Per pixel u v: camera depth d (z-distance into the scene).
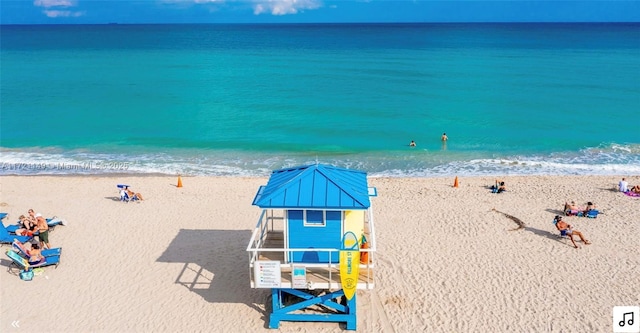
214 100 53.25
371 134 40.06
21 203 25.89
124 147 37.28
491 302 16.72
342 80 66.38
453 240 21.25
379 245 20.81
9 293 17.39
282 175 15.87
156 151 36.28
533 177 29.95
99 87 61.91
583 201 25.72
